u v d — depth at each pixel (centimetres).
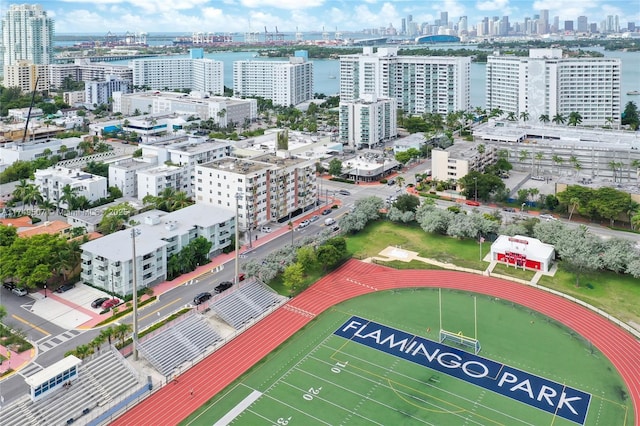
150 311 15825
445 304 16412
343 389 12594
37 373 11844
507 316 15688
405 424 11444
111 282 16712
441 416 11669
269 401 12206
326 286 17638
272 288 17338
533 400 12144
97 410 11650
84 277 17438
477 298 16750
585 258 17362
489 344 14288
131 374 12781
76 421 11375
